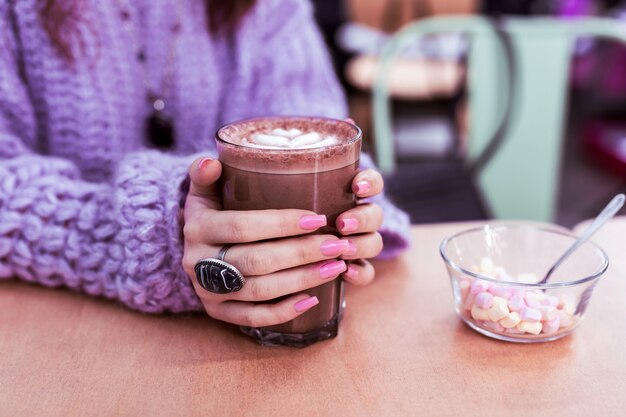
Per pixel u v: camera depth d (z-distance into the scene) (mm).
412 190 1024
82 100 730
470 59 1154
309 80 829
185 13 786
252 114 814
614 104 2635
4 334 494
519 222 660
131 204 506
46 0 676
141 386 439
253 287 457
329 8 2012
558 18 2336
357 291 552
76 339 489
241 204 458
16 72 704
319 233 458
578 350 473
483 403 421
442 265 592
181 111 814
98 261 532
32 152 665
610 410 416
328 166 444
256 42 811
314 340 482
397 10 2020
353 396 429
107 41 743
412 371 451
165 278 502
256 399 427
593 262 510
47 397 428
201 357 469
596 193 2174
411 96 1812
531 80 1133
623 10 2334
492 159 1175
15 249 547
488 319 477
